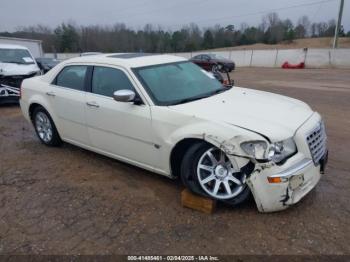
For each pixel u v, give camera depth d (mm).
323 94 11883
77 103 4758
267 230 3209
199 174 3514
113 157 4598
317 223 3297
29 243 3160
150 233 3240
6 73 9742
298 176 3217
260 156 3129
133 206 3744
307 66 31125
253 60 36594
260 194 3230
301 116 3684
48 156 5391
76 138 5074
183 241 3104
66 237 3230
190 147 3533
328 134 6371
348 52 28531
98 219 3514
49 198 4000
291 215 3434
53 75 5348
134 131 4059
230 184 3477
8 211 3740
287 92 12625
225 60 26344
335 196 3809
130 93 3879
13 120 8180
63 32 73688
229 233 3189
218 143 3268
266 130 3225
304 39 80000
